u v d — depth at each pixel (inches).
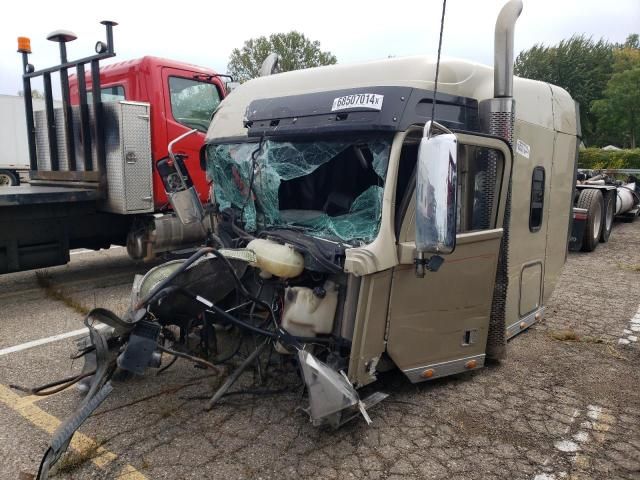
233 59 1465.3
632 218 544.4
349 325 120.6
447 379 155.5
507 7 137.9
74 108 253.4
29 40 264.7
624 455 120.6
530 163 169.6
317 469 110.8
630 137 2028.8
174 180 178.1
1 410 134.1
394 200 122.1
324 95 134.8
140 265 309.7
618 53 2015.3
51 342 182.1
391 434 125.1
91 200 243.1
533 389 151.5
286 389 140.3
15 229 220.7
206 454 114.7
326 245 124.4
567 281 284.0
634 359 176.2
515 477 111.4
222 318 134.7
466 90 142.9
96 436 120.4
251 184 150.3
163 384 144.3
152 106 254.7
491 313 157.6
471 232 139.9
